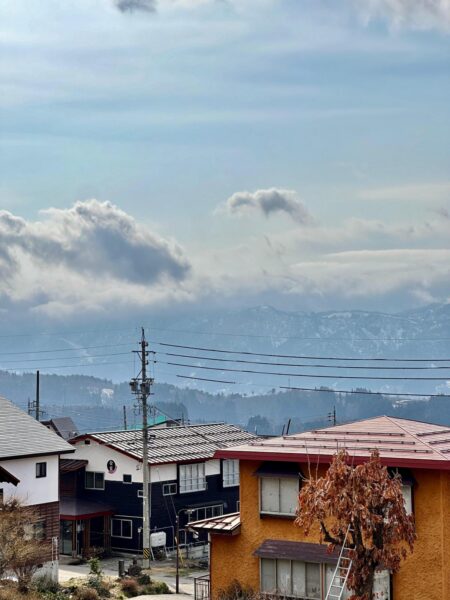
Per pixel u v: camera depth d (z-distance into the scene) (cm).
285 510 5244
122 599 6819
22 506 6600
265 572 5234
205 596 6444
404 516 4006
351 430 5475
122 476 9338
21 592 5981
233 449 5372
